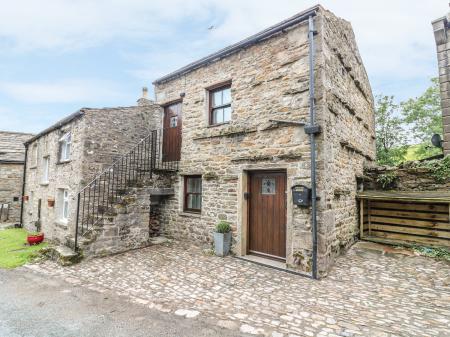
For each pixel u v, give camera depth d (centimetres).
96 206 730
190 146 738
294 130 517
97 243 595
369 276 461
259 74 591
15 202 1379
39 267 539
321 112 478
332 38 552
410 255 551
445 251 546
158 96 866
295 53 532
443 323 308
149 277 475
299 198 484
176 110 823
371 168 758
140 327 304
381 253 571
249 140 596
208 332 293
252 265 539
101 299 384
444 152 648
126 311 346
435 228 604
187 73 770
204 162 695
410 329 295
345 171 608
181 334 289
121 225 639
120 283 448
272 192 570
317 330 295
